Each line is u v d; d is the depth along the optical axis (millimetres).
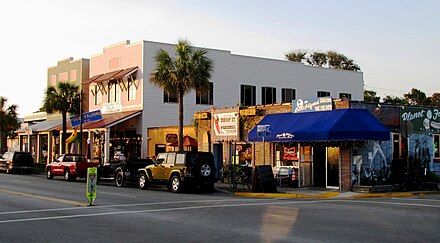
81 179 37875
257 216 14859
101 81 47000
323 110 25812
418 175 25984
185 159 25391
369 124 23922
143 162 30000
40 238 11406
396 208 17016
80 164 34750
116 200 20141
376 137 23625
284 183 27672
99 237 11453
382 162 25859
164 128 40938
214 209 16766
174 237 11367
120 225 13195
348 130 23484
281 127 26656
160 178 26453
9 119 63000
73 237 11484
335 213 15547
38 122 63188
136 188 28578
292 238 11125
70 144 48438
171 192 25594
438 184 26297
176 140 38750
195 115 34531
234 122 31266
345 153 25312
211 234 11719
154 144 41938
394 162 25875
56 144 53906
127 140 45250
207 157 26078
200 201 19922
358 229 12344
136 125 44094
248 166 29234
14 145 67812
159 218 14492
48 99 45781
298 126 25703
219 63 47312
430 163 28156
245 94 48906
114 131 47094
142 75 43719
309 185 27172
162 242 10781
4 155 46375
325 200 20859
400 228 12500
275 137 26500
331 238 11117
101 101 49750
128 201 19734
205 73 32031
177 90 32531
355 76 57469
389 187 25078
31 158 45438
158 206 17797
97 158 44656
